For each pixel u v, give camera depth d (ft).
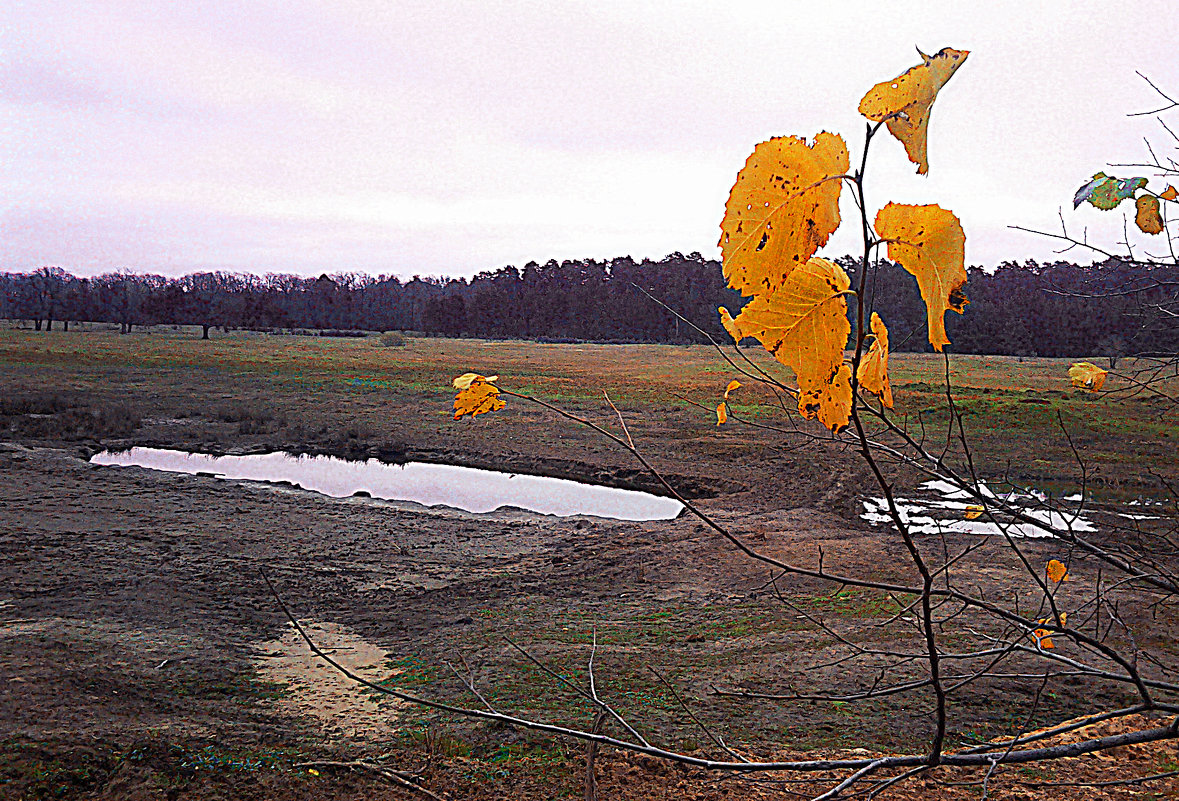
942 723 5.13
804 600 43.88
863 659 33.14
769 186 2.79
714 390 130.82
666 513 72.13
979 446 65.05
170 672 33.47
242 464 93.81
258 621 43.09
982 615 37.45
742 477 83.87
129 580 48.80
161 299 392.27
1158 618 35.42
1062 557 46.60
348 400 143.23
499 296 372.38
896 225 2.75
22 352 217.56
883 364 2.76
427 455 99.96
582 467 91.71
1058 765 23.02
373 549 58.80
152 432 109.60
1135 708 5.68
